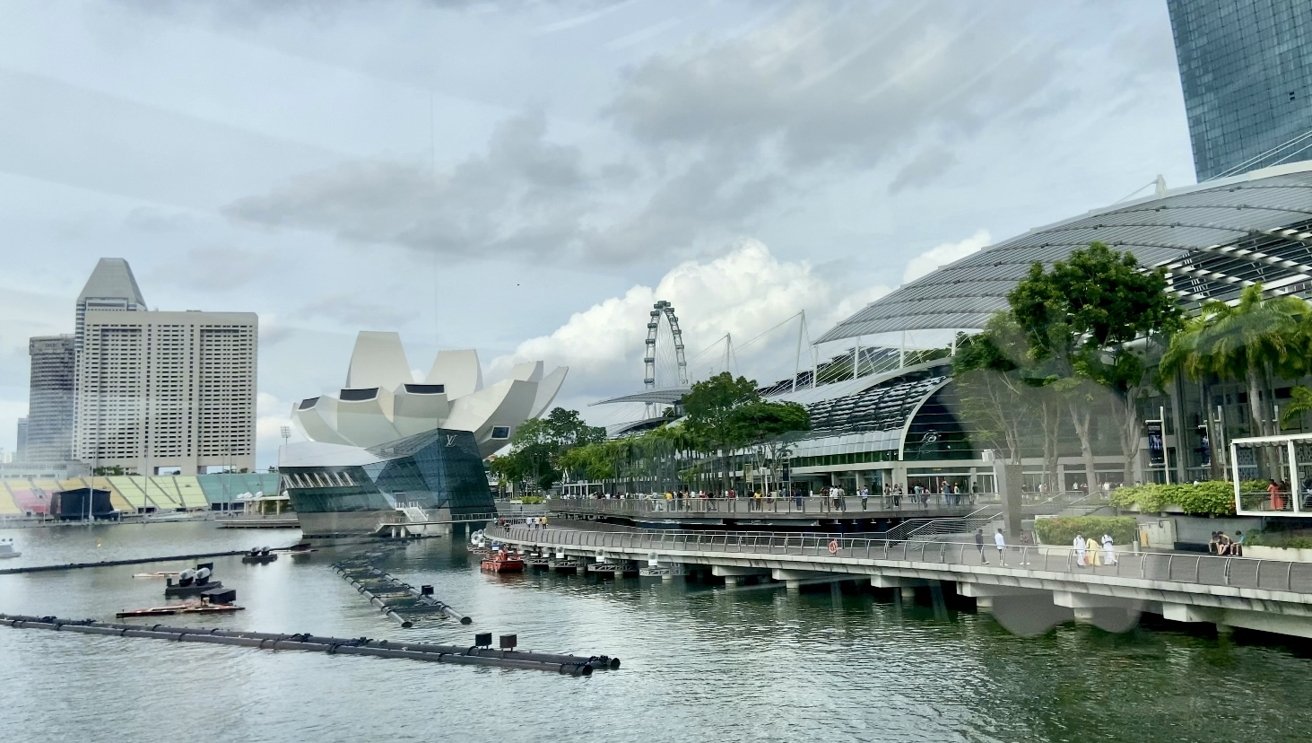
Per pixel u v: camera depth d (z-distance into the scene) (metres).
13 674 49.88
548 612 64.38
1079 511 62.44
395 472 153.12
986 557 51.88
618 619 60.00
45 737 38.62
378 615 66.50
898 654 45.03
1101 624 45.44
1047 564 48.03
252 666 50.00
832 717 36.25
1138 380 65.19
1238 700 33.94
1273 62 177.50
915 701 37.44
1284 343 52.78
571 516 137.88
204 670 49.41
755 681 42.06
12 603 78.81
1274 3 176.75
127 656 53.97
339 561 108.00
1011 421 74.12
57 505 178.62
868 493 95.00
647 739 35.16
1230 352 54.72
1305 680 35.16
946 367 108.62
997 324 68.50
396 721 38.75
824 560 62.25
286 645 54.69
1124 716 33.62
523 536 100.88
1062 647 42.94
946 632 48.81
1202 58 191.50
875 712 36.47
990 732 33.34
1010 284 94.69
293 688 44.81
